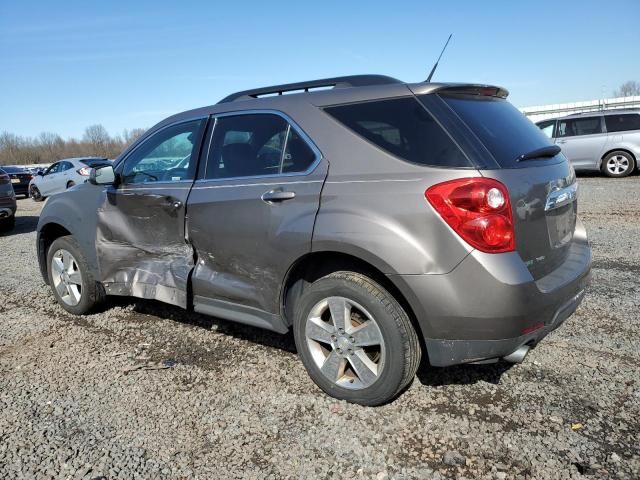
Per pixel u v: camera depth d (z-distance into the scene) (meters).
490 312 2.49
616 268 5.43
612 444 2.54
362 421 2.81
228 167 3.46
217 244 3.41
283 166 3.16
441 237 2.53
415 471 2.41
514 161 2.72
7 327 4.43
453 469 2.41
